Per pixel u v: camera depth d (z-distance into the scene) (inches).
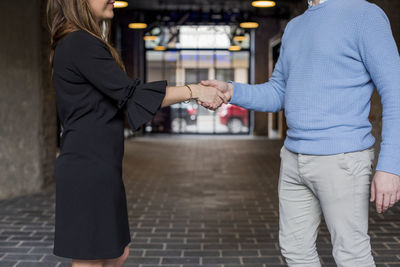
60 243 70.7
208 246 148.9
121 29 626.5
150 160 385.7
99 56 67.7
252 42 721.0
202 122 731.4
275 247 147.7
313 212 80.9
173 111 729.0
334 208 73.5
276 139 619.8
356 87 72.7
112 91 67.9
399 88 67.6
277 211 199.3
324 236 156.4
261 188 255.9
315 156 73.6
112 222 70.8
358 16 70.6
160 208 205.8
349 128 72.3
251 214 193.6
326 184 73.2
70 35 68.7
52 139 251.9
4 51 217.0
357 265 74.1
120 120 73.3
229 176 299.4
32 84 227.3
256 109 88.4
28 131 228.4
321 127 73.1
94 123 69.7
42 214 191.2
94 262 73.9
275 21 672.4
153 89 70.3
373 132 233.6
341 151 71.6
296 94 76.4
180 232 165.6
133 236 160.2
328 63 72.7
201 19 606.2
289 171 79.8
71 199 69.6
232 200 223.3
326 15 73.8
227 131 730.8
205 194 238.5
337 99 72.6
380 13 70.9
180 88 76.7
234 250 144.9
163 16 618.5
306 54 75.3
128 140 588.4
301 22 78.4
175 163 367.6
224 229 169.6
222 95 81.9
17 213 192.7
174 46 735.1
